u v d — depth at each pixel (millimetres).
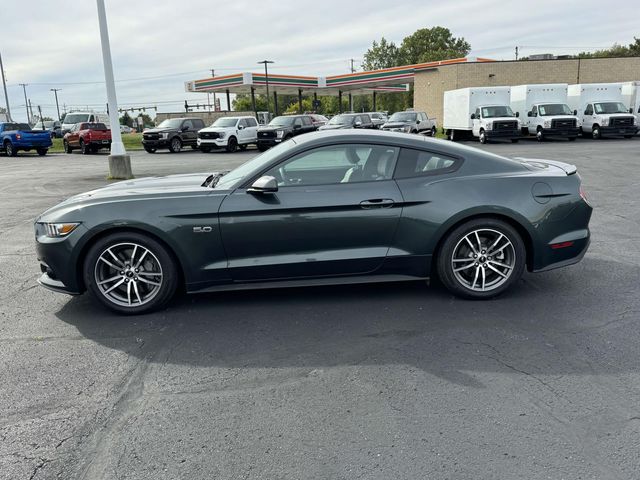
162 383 3203
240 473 2369
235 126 27844
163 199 4191
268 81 46781
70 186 13328
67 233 4137
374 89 64500
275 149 4695
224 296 4699
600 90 28312
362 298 4566
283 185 4258
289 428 2701
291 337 3824
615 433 2598
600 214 7918
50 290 4570
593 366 3279
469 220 4301
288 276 4320
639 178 11828
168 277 4262
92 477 2363
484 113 26844
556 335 3740
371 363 3393
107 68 14188
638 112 27781
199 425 2744
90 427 2748
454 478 2303
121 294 4355
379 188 4238
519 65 36375
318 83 50250
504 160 4523
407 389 3059
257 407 2906
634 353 3439
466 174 4367
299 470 2381
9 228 7988
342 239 4246
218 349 3660
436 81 39188
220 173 5293
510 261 4395
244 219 4152
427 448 2512
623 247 6016
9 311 4477
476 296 4418
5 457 2512
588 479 2275
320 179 4305
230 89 51938
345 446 2543
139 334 3953
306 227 4195
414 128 29641
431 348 3584
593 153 18703
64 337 3924
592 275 5039
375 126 32438
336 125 29172
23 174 17094
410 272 4387
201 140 27312
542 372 3219
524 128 28438
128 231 4176
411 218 4250
